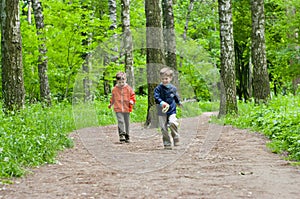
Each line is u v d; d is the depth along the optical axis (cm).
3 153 791
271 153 941
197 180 659
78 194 584
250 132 1351
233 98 1811
